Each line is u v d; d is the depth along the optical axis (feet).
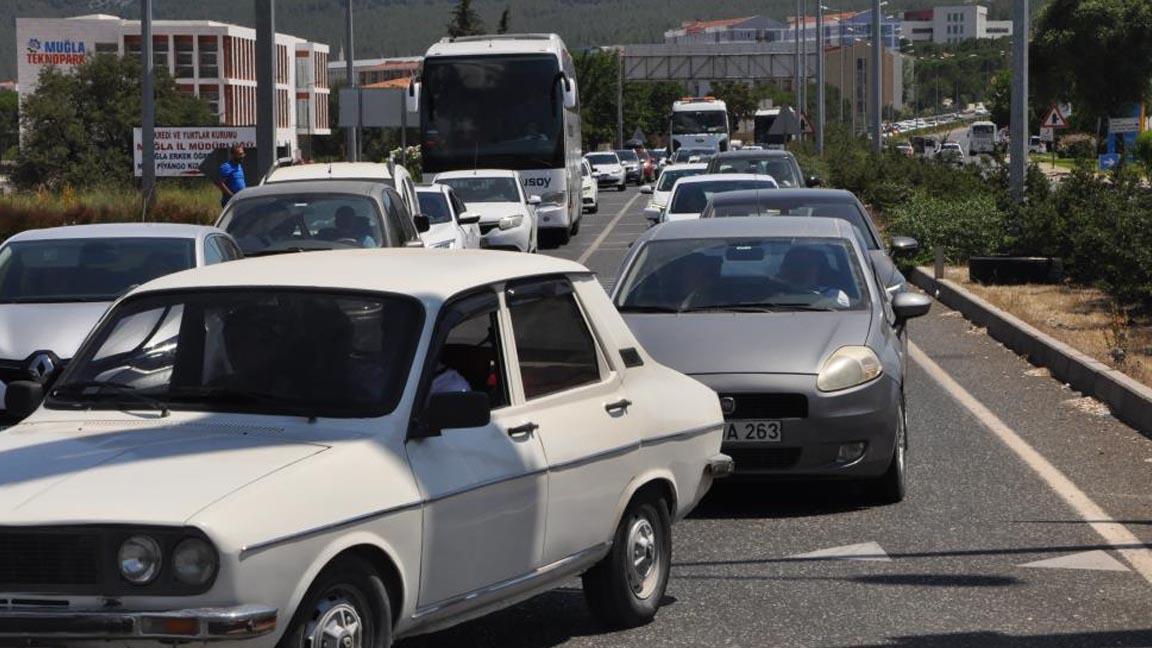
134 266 127.95
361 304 61.87
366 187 164.76
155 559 50.49
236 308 62.80
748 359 97.30
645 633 71.05
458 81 329.72
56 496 52.03
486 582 61.31
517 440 63.16
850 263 110.42
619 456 68.85
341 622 54.54
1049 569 82.23
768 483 107.04
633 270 112.06
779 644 69.21
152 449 56.03
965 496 100.53
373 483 55.77
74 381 62.85
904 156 444.14
